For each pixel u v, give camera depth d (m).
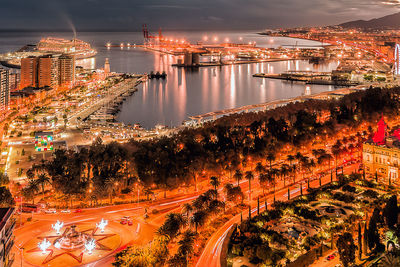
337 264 180.25
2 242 144.38
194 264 182.12
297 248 193.75
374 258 182.12
